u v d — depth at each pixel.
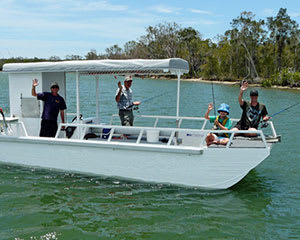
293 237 4.37
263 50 57.84
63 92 7.52
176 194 5.62
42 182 6.13
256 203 5.42
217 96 28.55
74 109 17.36
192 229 4.53
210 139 6.23
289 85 43.28
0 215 4.86
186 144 7.23
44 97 6.76
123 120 7.11
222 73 58.81
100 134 7.12
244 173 5.61
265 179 6.67
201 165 5.64
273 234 4.45
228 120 6.37
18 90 7.27
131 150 5.97
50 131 6.86
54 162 6.57
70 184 6.05
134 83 46.69
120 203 5.30
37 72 7.02
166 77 64.56
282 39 56.12
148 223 4.68
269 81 43.75
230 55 59.12
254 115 6.31
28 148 6.74
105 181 6.17
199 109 19.30
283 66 54.38
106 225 4.61
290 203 5.45
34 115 7.19
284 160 8.11
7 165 7.00
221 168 5.62
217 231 4.49
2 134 7.43
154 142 6.11
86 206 5.19
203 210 5.09
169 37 73.56
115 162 6.11
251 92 6.29
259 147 5.55
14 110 7.36
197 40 71.50
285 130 12.28
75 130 6.91
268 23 57.47
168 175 5.83
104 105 19.17
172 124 13.11
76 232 4.41
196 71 68.81
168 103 22.23
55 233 4.38
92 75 7.43
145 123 13.30
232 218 4.87
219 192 5.73
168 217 4.86
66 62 6.47
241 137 6.22
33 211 5.01
